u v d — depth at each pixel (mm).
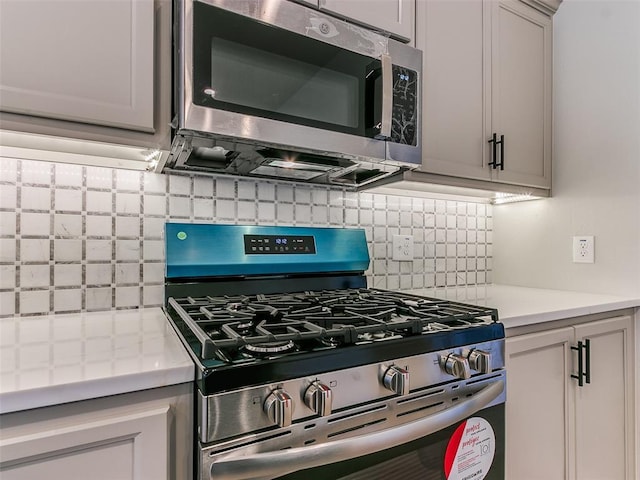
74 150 915
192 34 849
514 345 1076
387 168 1228
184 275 1129
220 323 782
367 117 1088
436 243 1755
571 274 1645
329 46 1032
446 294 1555
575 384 1249
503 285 1898
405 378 746
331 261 1354
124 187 1115
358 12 1106
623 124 1488
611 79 1522
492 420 967
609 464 1363
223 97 886
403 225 1655
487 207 1942
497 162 1464
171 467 621
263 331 731
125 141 848
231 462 604
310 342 744
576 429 1249
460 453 904
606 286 1531
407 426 767
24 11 750
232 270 1188
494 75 1467
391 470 792
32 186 1002
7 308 970
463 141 1371
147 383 595
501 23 1501
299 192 1409
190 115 845
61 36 778
